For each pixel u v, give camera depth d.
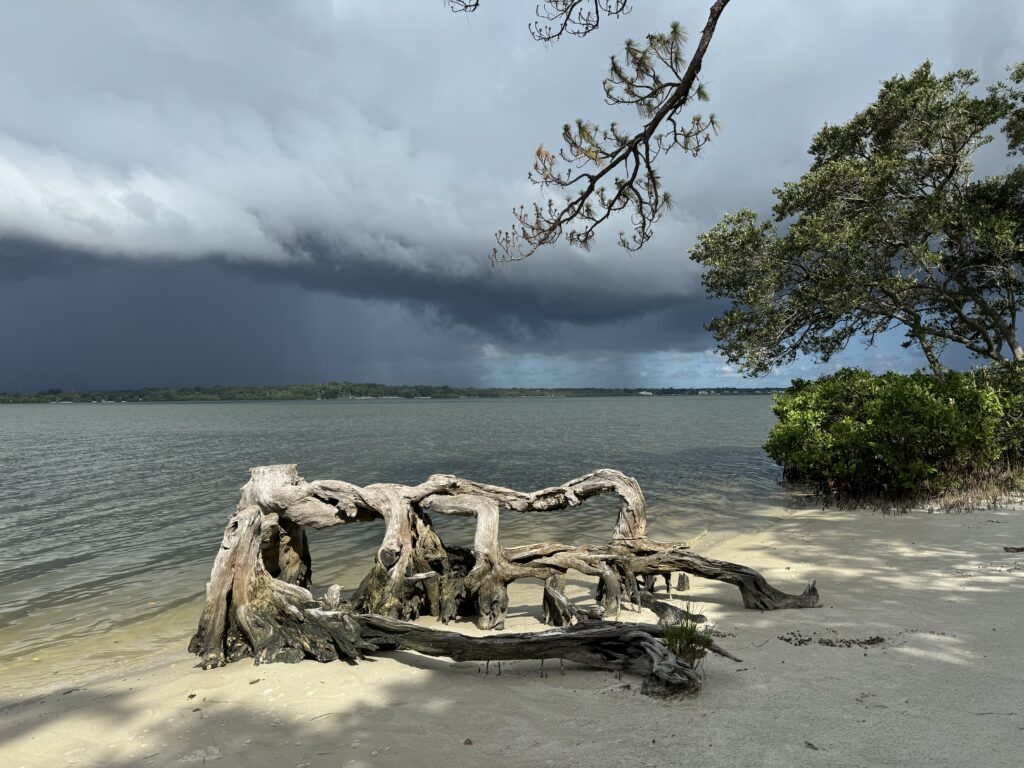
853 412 17.02
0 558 12.23
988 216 21.23
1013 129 21.81
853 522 12.40
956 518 11.96
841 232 20.80
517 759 3.71
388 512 7.78
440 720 4.36
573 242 9.91
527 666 5.47
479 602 7.24
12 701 5.52
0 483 24.08
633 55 8.48
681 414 116.88
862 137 23.98
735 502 16.44
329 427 74.94
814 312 22.86
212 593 6.15
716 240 23.02
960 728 3.77
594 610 6.52
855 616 6.36
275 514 7.34
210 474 26.78
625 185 9.59
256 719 4.56
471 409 185.75
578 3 8.00
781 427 18.20
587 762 3.61
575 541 12.43
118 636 7.71
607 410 157.88
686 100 8.69
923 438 14.36
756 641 5.74
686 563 7.34
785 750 3.60
